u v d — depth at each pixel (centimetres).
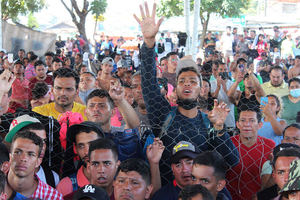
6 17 1780
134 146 254
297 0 2375
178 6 1695
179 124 255
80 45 1305
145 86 263
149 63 262
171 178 249
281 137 311
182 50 584
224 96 395
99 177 214
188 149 227
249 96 387
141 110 329
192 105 257
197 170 210
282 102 364
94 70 729
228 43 1034
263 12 2298
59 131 260
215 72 476
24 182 204
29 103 395
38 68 483
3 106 267
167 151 249
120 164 214
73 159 254
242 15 1758
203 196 178
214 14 1703
